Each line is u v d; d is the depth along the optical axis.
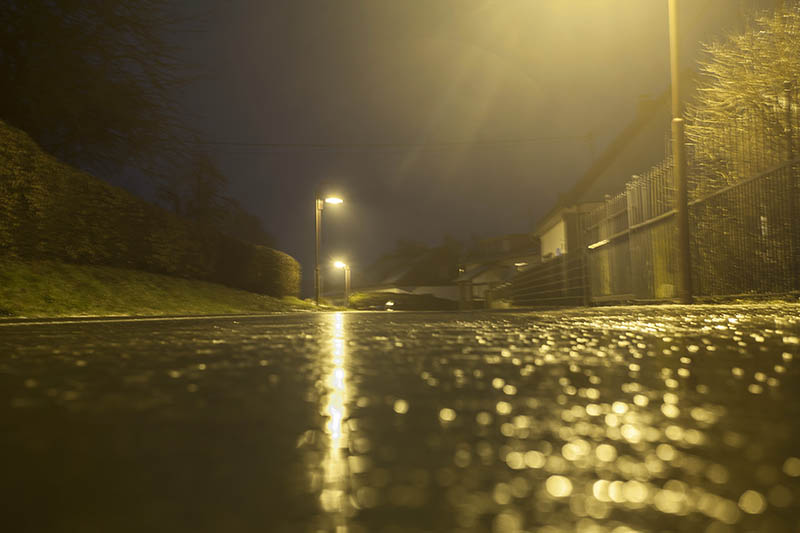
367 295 66.94
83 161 26.91
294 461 1.69
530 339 5.80
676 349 4.59
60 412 2.40
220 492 1.43
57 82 24.05
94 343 5.88
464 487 1.42
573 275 26.86
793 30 14.10
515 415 2.28
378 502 1.34
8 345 5.68
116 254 22.53
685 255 13.57
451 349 4.89
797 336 5.40
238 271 31.97
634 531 1.14
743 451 1.71
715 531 1.14
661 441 1.84
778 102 13.66
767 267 12.13
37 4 23.09
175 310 20.73
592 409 2.38
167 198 41.97
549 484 1.42
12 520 1.26
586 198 41.38
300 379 3.30
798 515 1.21
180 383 3.17
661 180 17.19
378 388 2.97
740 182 12.94
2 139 17.17
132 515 1.29
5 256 17.75
